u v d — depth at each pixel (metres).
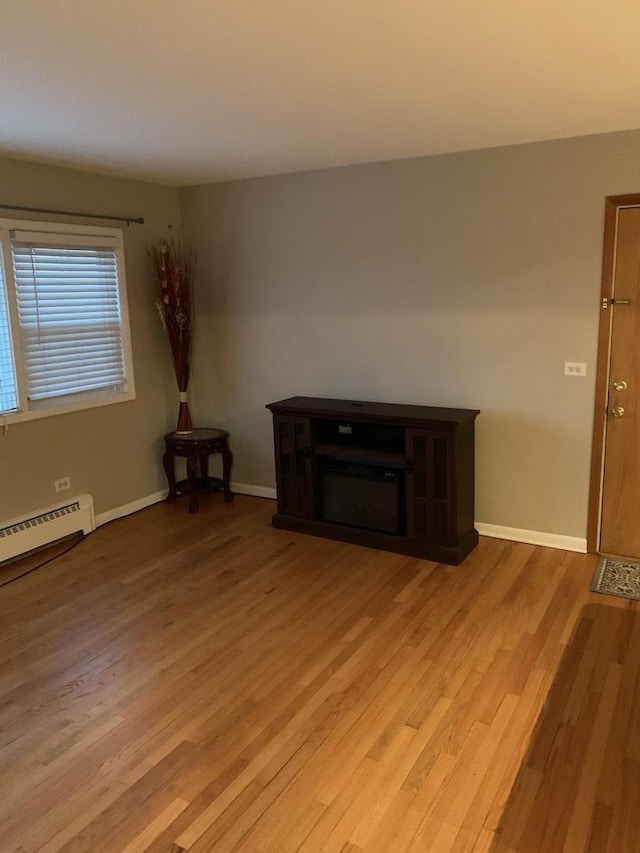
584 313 3.75
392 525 4.10
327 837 1.99
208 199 4.91
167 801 2.15
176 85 2.53
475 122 3.22
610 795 2.13
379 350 4.45
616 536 3.92
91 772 2.29
